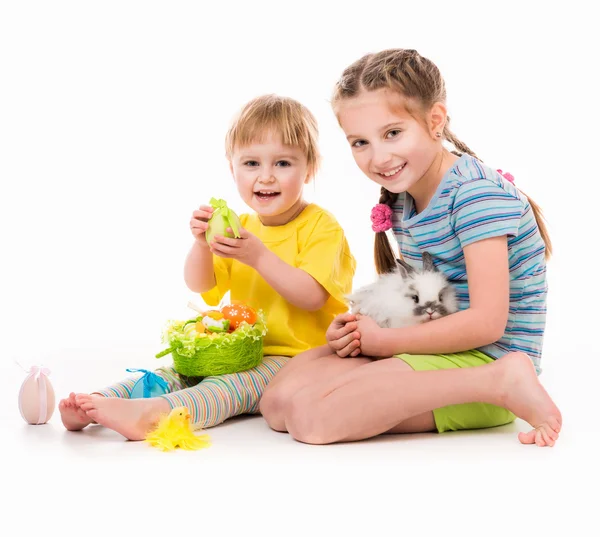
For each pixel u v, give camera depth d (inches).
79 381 97.0
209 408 77.7
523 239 77.6
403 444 71.9
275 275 84.7
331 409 71.7
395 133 76.4
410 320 76.9
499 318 74.0
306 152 88.8
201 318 86.1
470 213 75.5
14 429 77.5
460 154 81.8
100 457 68.7
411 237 82.5
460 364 74.5
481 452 69.1
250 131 86.2
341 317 78.4
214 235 83.4
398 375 72.1
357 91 76.7
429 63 78.4
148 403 74.2
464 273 79.1
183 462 67.3
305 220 90.3
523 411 71.5
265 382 83.3
